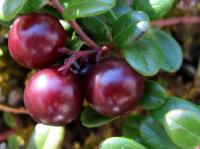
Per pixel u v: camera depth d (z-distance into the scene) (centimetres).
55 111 6
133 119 9
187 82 11
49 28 7
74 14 7
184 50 11
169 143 8
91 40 7
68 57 7
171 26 11
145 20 7
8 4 6
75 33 8
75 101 7
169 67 9
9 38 7
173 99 8
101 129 10
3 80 10
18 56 7
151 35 9
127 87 7
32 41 6
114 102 7
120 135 10
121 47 7
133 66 7
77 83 7
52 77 6
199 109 8
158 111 7
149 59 7
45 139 9
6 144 10
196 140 7
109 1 6
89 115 7
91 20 7
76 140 10
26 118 10
